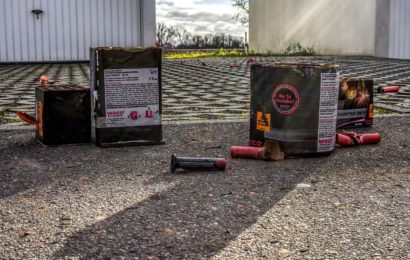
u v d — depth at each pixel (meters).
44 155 3.85
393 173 3.38
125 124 4.10
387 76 10.75
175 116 5.65
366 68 13.12
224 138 4.43
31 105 6.46
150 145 4.17
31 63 16.44
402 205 2.77
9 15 16.22
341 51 20.67
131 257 2.16
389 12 18.62
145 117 4.13
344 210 2.69
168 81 9.88
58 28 16.59
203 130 4.76
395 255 2.17
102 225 2.50
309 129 3.72
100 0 16.77
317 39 22.05
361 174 3.35
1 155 3.85
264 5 26.38
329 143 3.78
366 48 19.39
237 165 3.57
